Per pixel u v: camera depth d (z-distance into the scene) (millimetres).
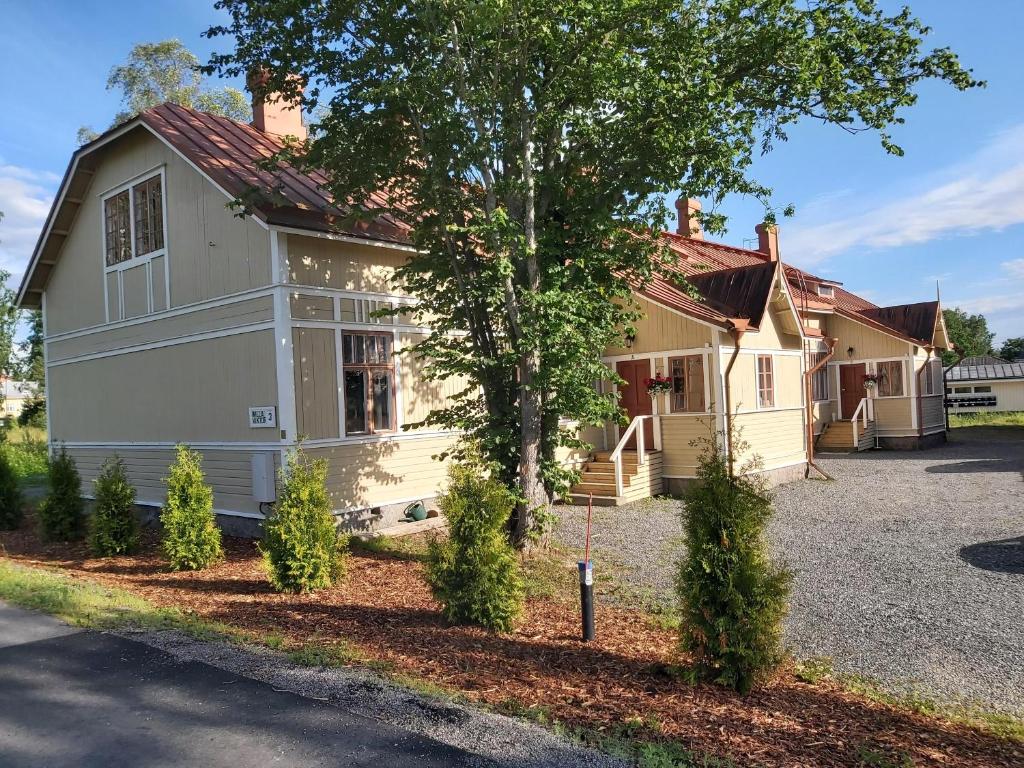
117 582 8984
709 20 9469
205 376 12781
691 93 8672
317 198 12445
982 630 6926
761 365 17156
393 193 10492
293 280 11516
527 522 9922
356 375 12422
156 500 13977
